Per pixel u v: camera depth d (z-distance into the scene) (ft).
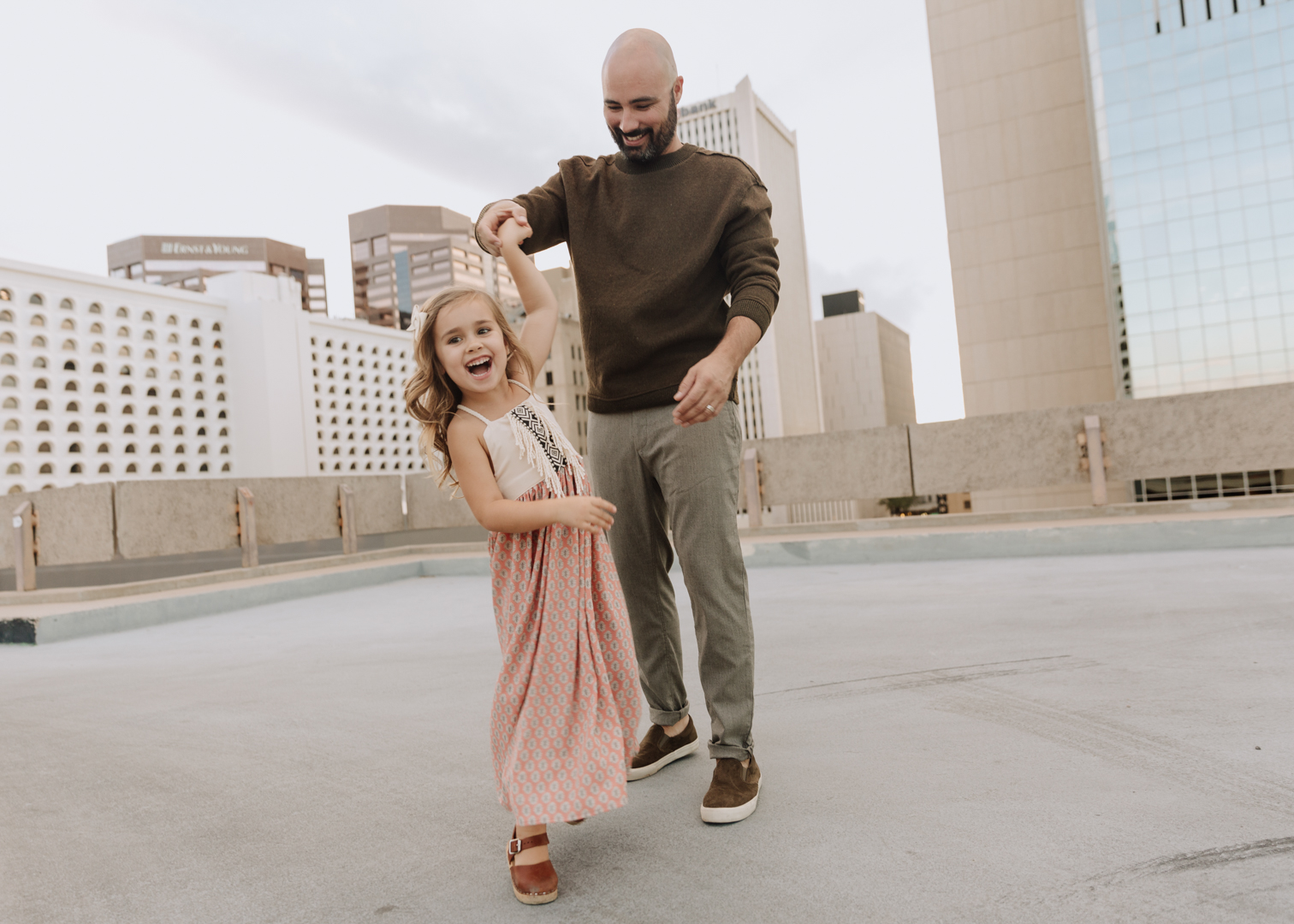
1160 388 119.96
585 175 6.93
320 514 25.70
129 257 562.25
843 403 505.66
